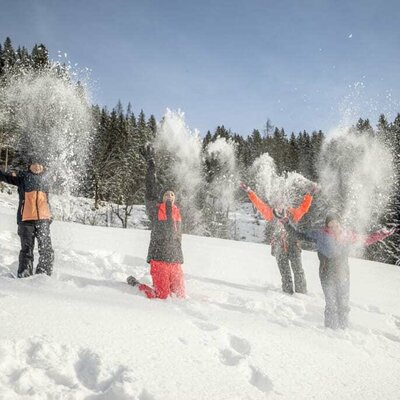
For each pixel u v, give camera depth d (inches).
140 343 121.9
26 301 141.2
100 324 130.3
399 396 124.7
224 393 105.2
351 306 243.9
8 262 235.9
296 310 212.8
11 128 1296.8
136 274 246.8
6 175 205.5
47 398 92.4
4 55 1654.8
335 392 118.5
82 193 1723.7
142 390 98.3
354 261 429.1
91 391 98.3
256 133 2529.5
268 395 109.1
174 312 161.5
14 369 101.2
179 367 112.8
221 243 453.7
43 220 205.9
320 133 2304.4
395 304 264.7
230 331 145.0
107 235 401.1
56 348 110.7
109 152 1843.0
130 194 1662.2
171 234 201.3
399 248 1089.4
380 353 160.9
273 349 137.5
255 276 298.5
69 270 231.0
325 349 149.9
